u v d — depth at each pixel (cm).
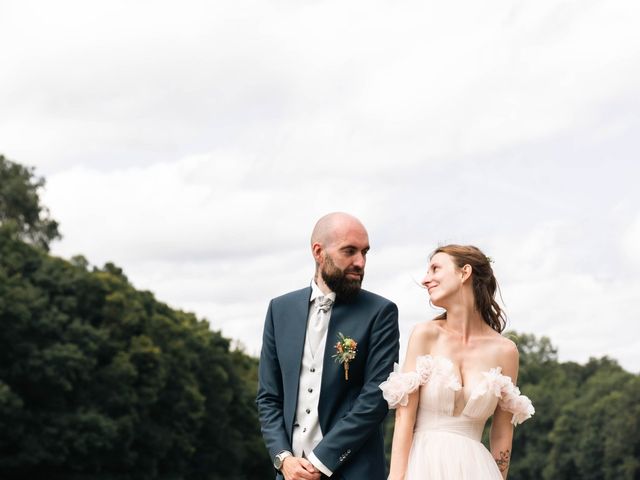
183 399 5494
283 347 777
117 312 5234
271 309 797
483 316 705
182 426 5516
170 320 5816
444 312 722
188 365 5662
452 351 690
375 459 748
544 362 14100
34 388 4669
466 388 680
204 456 5944
